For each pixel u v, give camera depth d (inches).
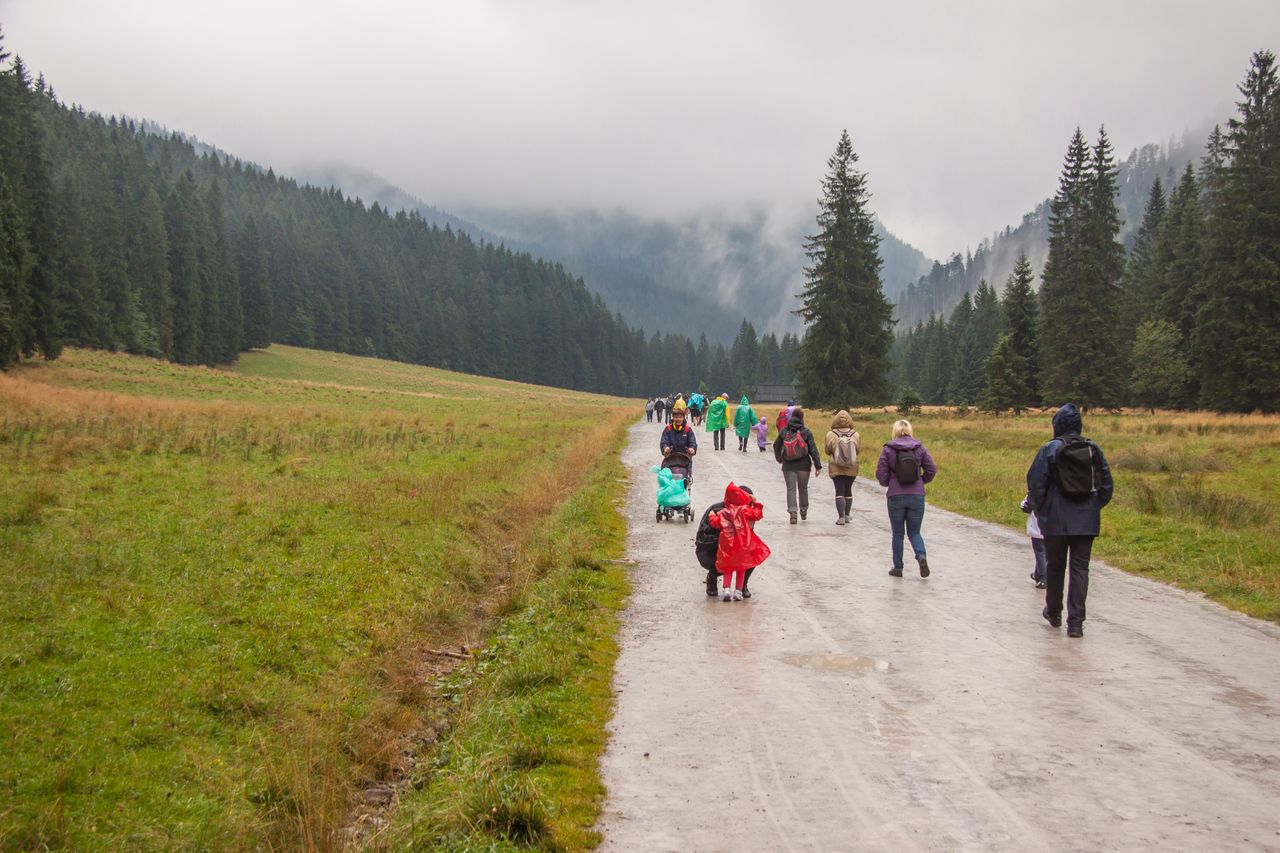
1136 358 2338.8
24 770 191.9
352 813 193.6
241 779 204.1
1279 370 1937.7
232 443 886.4
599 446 1130.0
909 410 2439.7
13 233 2146.9
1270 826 166.4
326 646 298.7
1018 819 169.6
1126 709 234.4
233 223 5964.6
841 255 2422.5
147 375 2487.7
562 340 7244.1
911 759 200.5
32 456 658.8
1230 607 359.9
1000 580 412.2
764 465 990.4
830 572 431.2
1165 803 176.6
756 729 221.3
